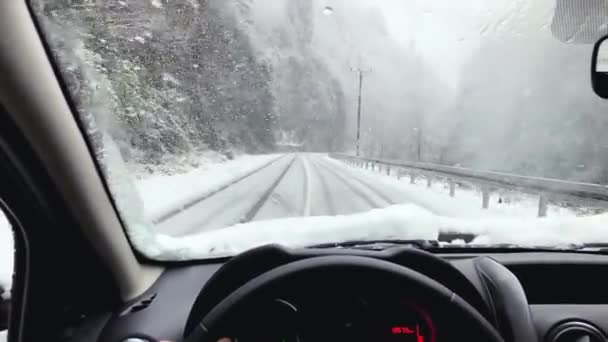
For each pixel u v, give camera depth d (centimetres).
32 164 159
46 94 158
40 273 180
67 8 176
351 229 274
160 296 199
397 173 1795
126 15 308
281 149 5438
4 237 182
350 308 146
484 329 123
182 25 567
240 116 2295
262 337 144
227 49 1174
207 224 568
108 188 189
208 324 117
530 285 236
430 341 143
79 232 177
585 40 265
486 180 920
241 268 154
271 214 696
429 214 298
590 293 234
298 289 143
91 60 199
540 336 205
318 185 1240
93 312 186
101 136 192
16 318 178
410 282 123
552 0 271
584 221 310
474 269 220
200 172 950
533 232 281
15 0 144
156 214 504
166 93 531
